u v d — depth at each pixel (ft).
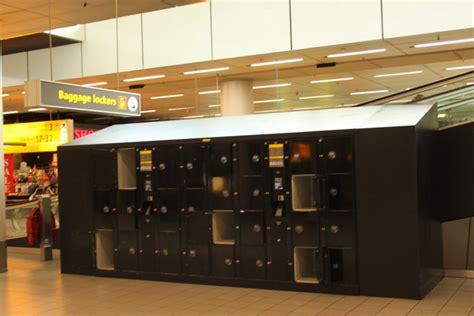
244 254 26.07
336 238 24.02
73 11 29.04
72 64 44.62
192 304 23.04
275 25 36.86
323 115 26.89
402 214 22.76
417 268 22.38
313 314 20.66
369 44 35.19
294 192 25.25
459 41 34.88
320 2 35.40
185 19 39.99
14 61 47.39
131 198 29.17
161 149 28.35
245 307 22.18
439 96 28.94
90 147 30.68
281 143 25.30
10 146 52.06
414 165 22.63
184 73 44.45
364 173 23.59
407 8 32.81
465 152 25.89
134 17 41.83
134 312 22.02
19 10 28.37
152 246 28.58
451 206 26.17
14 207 39.96
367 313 20.51
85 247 30.76
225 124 28.86
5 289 27.35
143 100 63.36
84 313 22.11
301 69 44.42
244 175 26.11
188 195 27.53
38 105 23.88
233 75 46.47
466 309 20.63
